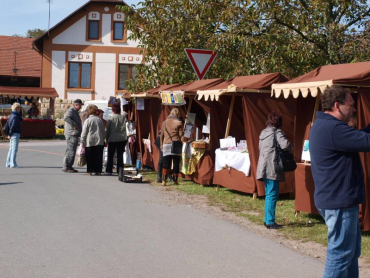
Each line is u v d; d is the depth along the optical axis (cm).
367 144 418
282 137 757
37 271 553
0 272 547
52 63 3775
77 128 1443
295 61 1416
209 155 1150
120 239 693
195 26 1458
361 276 555
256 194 994
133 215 847
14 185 1153
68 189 1108
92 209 891
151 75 1602
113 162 1512
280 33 1384
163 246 661
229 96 1134
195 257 615
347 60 1316
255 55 1412
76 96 3806
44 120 3061
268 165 758
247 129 975
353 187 429
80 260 595
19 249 637
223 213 875
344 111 439
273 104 985
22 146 2498
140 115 1521
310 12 1343
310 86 745
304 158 825
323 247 670
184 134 1217
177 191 1104
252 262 599
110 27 3809
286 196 1022
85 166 1653
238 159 1014
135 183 1227
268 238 713
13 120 1522
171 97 1188
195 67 1109
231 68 1528
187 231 743
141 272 555
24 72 4288
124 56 3825
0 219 802
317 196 442
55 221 794
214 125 1140
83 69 3809
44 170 1470
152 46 1592
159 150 1237
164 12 1556
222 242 686
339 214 429
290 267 582
